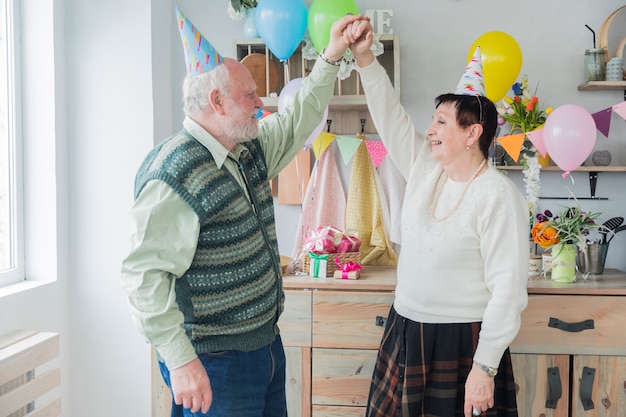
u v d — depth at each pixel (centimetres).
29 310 216
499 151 250
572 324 206
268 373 150
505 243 161
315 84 171
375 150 253
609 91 254
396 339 179
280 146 168
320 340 216
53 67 229
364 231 258
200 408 141
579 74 255
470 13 259
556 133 209
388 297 213
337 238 232
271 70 257
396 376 178
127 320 243
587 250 229
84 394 247
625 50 253
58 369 195
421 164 184
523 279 161
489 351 160
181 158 133
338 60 171
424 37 261
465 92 173
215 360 139
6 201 224
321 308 215
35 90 230
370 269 247
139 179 138
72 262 244
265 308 146
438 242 168
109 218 243
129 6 240
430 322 171
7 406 171
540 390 208
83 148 244
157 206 129
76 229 244
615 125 255
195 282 135
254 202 148
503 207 162
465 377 170
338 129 266
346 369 216
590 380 206
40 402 226
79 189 244
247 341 142
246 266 140
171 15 264
